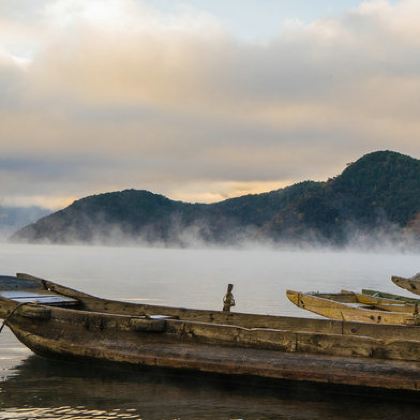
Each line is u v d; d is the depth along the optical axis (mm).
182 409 11656
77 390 12797
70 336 14141
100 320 13961
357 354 12016
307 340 12391
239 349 12812
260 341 12711
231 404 11969
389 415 11375
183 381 13242
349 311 18000
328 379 11945
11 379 13625
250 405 11906
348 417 11242
